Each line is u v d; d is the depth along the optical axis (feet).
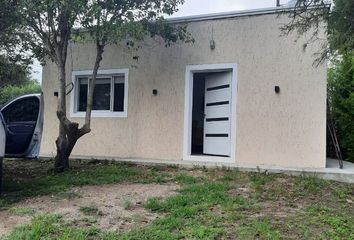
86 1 26.04
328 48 24.66
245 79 32.73
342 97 39.04
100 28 27.04
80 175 28.58
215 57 33.96
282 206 20.43
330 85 39.45
